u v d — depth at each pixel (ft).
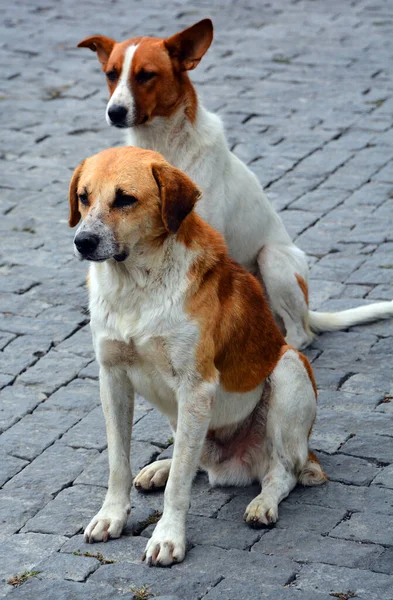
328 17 70.13
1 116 55.47
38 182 48.08
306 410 26.14
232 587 22.06
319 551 23.72
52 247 42.14
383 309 35.42
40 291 38.50
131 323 23.54
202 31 32.40
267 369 26.00
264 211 34.78
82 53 64.54
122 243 22.93
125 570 22.95
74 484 27.09
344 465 27.61
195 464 23.94
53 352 34.32
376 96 56.85
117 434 24.93
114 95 32.50
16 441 29.17
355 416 29.99
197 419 23.73
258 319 25.76
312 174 48.14
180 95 32.73
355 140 51.67
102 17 70.23
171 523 23.72
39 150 51.44
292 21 69.41
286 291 34.17
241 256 34.53
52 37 66.95
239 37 66.33
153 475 26.66
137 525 25.14
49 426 29.99
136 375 24.59
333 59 62.23
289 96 57.11
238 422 26.25
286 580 22.47
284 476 26.03
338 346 34.50
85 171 23.76
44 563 23.39
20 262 40.83
